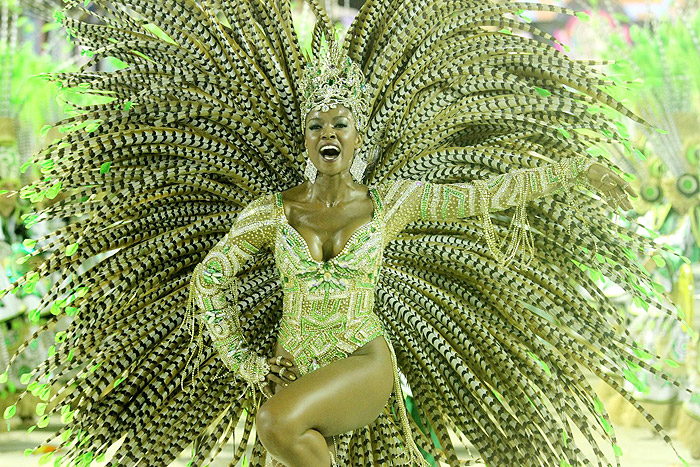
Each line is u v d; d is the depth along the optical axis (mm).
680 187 12797
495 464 6531
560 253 6684
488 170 6727
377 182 6996
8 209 12797
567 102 6539
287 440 5496
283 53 7023
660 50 13297
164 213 6586
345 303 5953
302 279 5945
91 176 6441
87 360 6348
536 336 6684
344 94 5984
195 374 6438
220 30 6715
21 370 12633
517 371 6574
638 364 6539
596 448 6488
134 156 6535
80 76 6828
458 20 6852
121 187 6547
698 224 12781
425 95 6945
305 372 6035
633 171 13289
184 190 6660
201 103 6566
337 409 5668
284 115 6930
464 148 6715
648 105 13172
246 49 6871
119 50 6891
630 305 12789
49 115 13344
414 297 6934
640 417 12945
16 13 13695
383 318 7012
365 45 7027
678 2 13953
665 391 12578
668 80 13102
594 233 6594
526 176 6125
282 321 6172
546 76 6656
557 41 6750
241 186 6914
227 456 10445
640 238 6500
